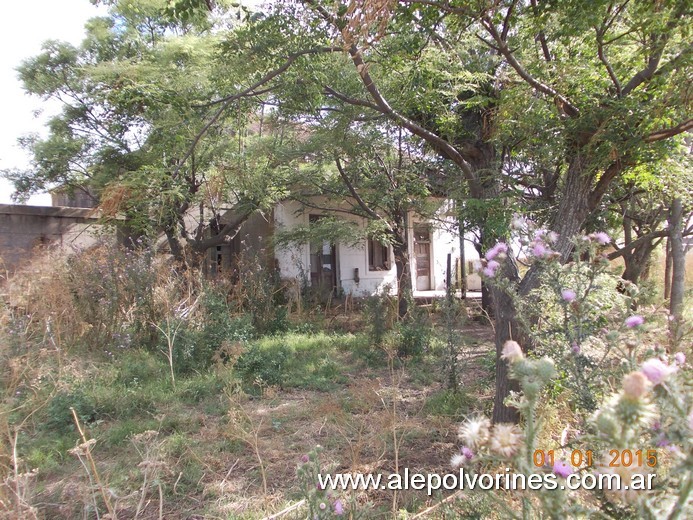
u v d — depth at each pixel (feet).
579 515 5.09
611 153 12.88
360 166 32.35
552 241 10.92
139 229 25.03
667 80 12.85
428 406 18.07
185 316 25.32
